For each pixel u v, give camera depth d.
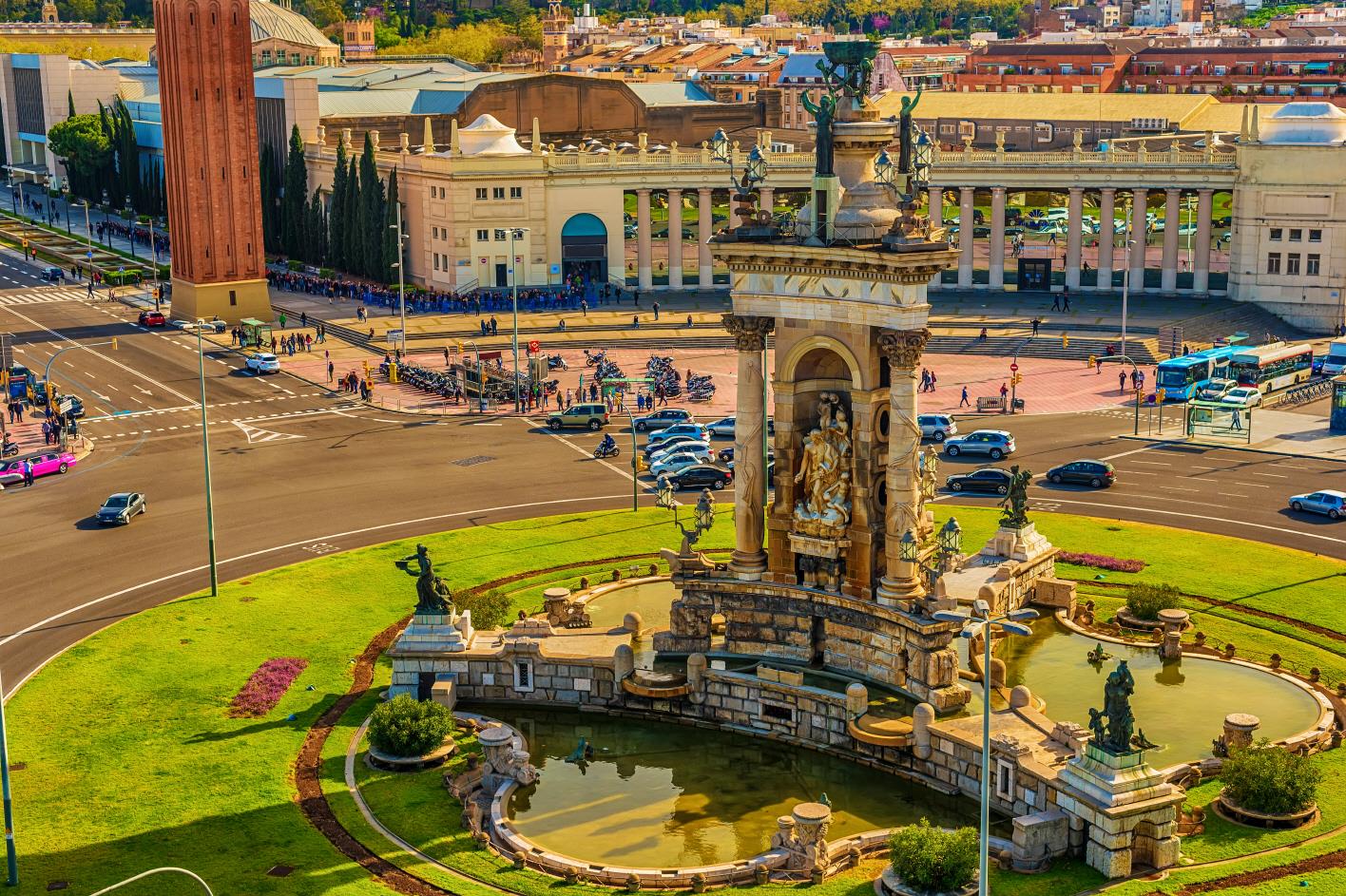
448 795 78.12
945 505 126.94
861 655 86.31
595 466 140.62
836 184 85.25
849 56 86.31
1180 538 116.50
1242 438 146.38
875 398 85.12
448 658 89.94
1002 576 97.56
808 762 83.00
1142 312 198.62
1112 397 164.50
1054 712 83.50
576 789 80.12
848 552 87.38
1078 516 122.88
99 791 78.19
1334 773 76.94
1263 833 71.62
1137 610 98.00
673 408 161.88
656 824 76.31
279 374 180.62
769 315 87.62
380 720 81.50
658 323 199.88
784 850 71.19
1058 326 192.25
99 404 167.00
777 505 89.44
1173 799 69.38
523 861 71.50
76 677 92.56
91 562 114.62
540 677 89.75
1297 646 94.25
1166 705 85.50
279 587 108.06
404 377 176.12
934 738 78.75
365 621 101.50
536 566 112.00
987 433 141.00
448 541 118.31
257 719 86.88
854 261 83.44
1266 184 198.25
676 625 91.75
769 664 88.56
